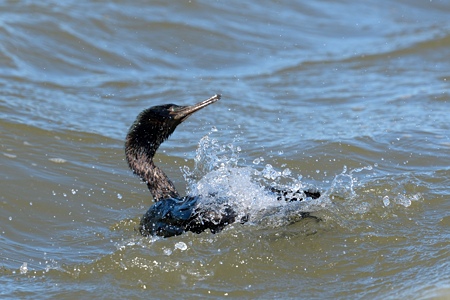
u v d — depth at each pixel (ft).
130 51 60.95
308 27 70.79
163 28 64.80
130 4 66.85
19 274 32.58
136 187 41.68
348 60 63.72
